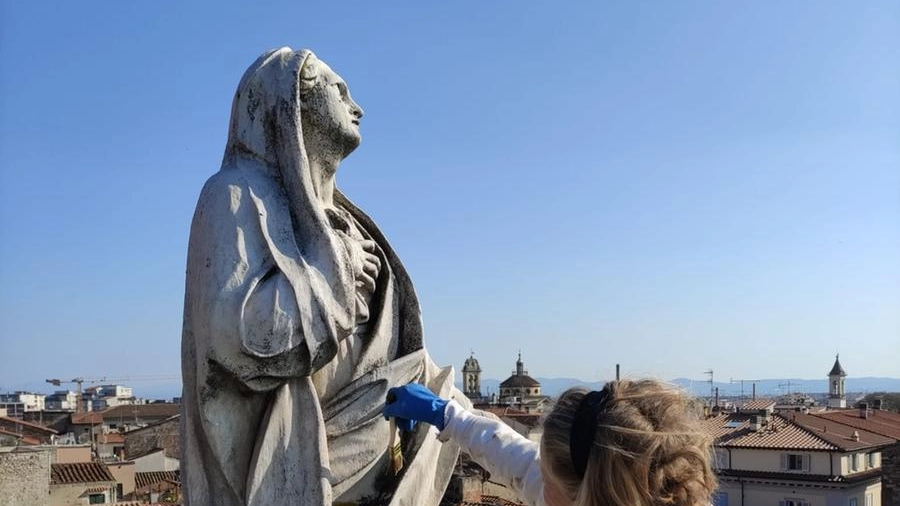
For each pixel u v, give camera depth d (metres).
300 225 3.05
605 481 1.88
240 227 2.91
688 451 1.88
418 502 3.26
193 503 2.96
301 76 3.21
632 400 1.95
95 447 40.91
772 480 33.19
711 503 1.95
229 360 2.80
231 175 3.04
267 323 2.78
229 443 2.89
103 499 28.98
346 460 3.21
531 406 43.34
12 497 22.75
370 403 3.30
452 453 3.52
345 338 3.12
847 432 36.59
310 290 2.90
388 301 3.46
